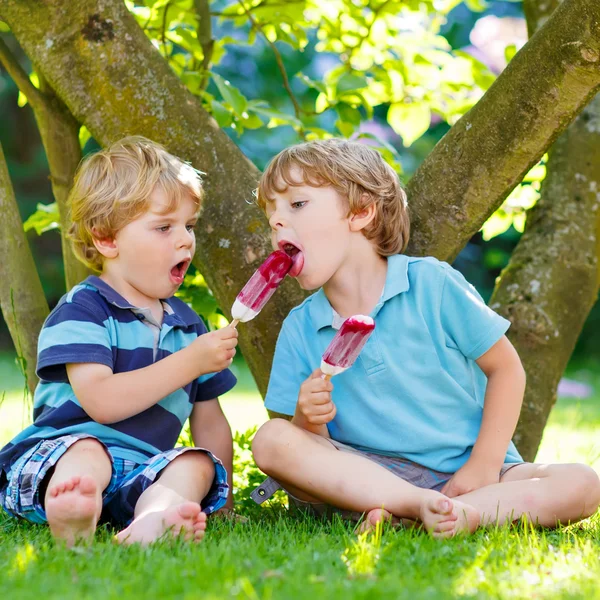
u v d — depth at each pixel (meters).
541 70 2.68
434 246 2.99
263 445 2.58
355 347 2.46
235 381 3.02
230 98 3.52
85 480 2.14
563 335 3.45
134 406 2.53
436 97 4.31
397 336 2.72
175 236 2.74
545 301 3.43
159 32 3.97
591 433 5.71
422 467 2.72
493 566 1.88
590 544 2.16
